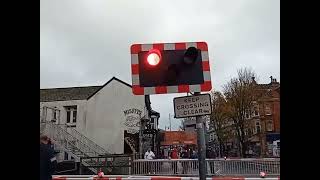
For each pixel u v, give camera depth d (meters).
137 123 41.97
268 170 16.19
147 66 5.48
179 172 17.52
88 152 40.12
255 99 51.47
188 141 60.09
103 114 42.53
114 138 41.78
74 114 43.19
